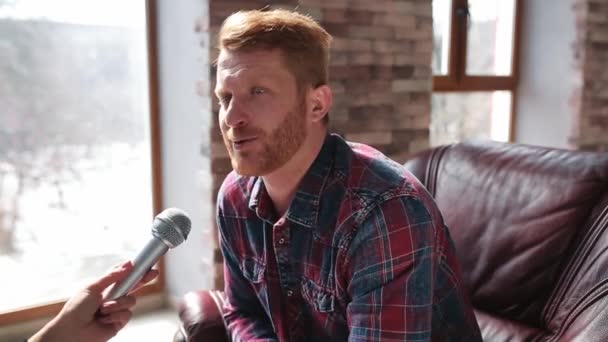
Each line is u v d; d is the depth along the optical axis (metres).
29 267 2.21
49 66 2.14
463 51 2.91
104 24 2.23
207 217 2.11
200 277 2.22
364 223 0.95
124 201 2.38
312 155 1.04
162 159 2.41
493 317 1.36
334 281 1.01
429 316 0.96
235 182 1.22
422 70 2.48
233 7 2.00
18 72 2.09
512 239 1.35
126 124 2.34
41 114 2.15
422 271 0.94
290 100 0.97
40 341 0.84
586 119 3.02
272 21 0.97
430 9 2.46
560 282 1.26
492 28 3.05
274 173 1.05
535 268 1.30
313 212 1.02
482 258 1.40
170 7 2.21
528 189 1.37
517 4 3.14
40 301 2.24
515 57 3.18
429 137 2.54
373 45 2.32
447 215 1.50
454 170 1.55
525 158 1.43
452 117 2.98
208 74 2.00
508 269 1.35
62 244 2.27
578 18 2.96
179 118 2.24
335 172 1.02
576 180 1.30
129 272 0.94
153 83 2.35
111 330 0.90
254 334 1.25
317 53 1.00
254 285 1.21
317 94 1.01
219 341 1.34
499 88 3.12
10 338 2.17
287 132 0.98
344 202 0.99
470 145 1.58
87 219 2.31
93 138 2.27
